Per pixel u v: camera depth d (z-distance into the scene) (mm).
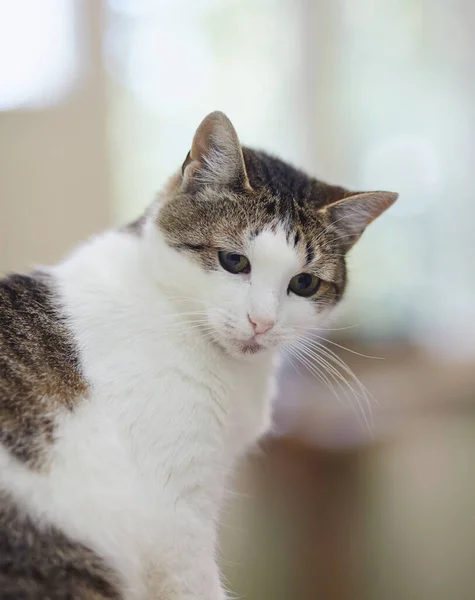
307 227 478
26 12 759
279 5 793
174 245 462
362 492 656
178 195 473
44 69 768
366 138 802
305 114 803
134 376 440
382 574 680
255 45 795
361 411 656
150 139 795
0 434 422
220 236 463
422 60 785
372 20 792
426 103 787
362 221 509
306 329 490
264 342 462
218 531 485
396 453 680
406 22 786
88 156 781
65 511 423
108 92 777
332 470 635
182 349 450
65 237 791
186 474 442
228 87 797
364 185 801
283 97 801
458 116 774
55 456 427
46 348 441
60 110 773
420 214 793
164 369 444
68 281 467
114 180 793
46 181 781
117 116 787
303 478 642
